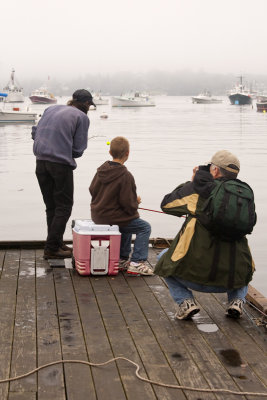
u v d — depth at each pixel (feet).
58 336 12.23
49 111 17.75
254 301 14.61
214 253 12.55
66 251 18.12
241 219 12.10
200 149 109.50
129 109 402.11
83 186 61.77
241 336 12.59
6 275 16.42
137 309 14.02
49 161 17.22
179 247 12.77
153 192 58.08
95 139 138.31
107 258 16.40
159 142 126.41
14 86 438.81
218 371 10.85
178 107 460.96
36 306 14.01
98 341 12.05
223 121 234.17
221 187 12.36
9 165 81.71
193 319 13.53
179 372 10.77
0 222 43.52
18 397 9.68
